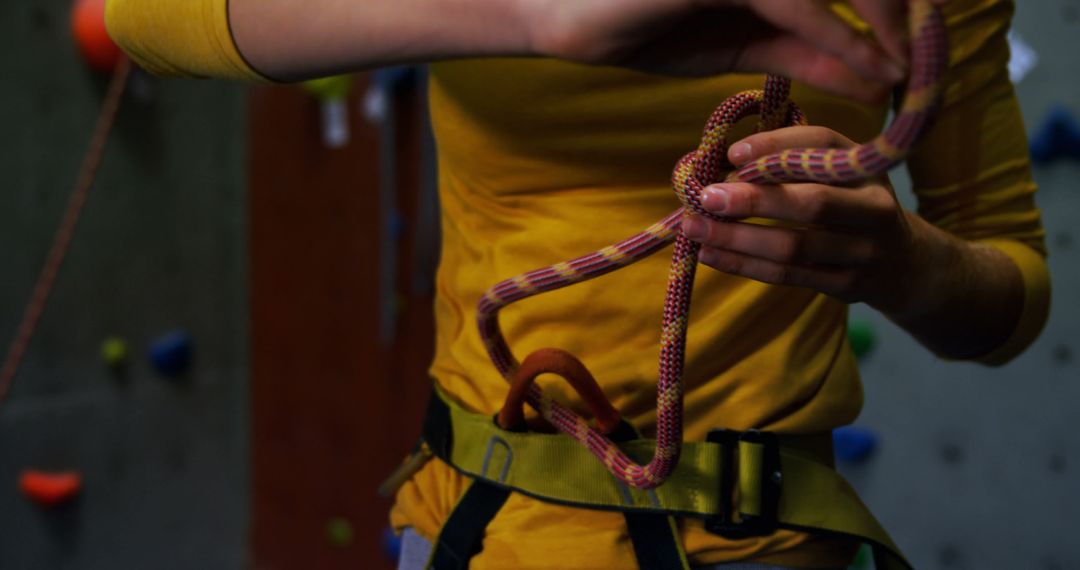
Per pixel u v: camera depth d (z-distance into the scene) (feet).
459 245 4.24
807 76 3.28
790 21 3.18
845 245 3.56
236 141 12.09
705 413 3.95
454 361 4.19
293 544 12.00
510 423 3.95
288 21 3.69
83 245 10.69
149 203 11.28
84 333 10.75
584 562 3.89
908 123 3.15
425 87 9.64
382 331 10.63
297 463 11.84
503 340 3.92
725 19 3.28
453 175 4.20
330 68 3.73
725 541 3.91
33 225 10.28
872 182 3.52
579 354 3.96
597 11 3.31
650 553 3.87
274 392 12.05
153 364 11.43
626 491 3.89
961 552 7.55
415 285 10.18
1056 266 7.04
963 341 4.09
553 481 3.92
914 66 3.11
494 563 3.95
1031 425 7.20
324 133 11.08
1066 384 7.03
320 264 11.31
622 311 3.93
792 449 3.97
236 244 12.19
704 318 3.94
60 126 10.44
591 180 3.95
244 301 12.26
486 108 3.98
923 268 3.76
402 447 10.60
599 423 3.86
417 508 4.21
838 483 3.98
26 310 10.26
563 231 3.95
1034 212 4.25
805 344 4.00
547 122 3.93
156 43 3.92
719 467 3.89
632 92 3.87
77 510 10.77
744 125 3.90
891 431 7.87
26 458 10.35
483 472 4.00
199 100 11.72
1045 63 7.01
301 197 11.44
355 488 11.22
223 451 12.20
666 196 3.93
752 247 3.51
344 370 11.18
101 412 10.96
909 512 7.79
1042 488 7.16
